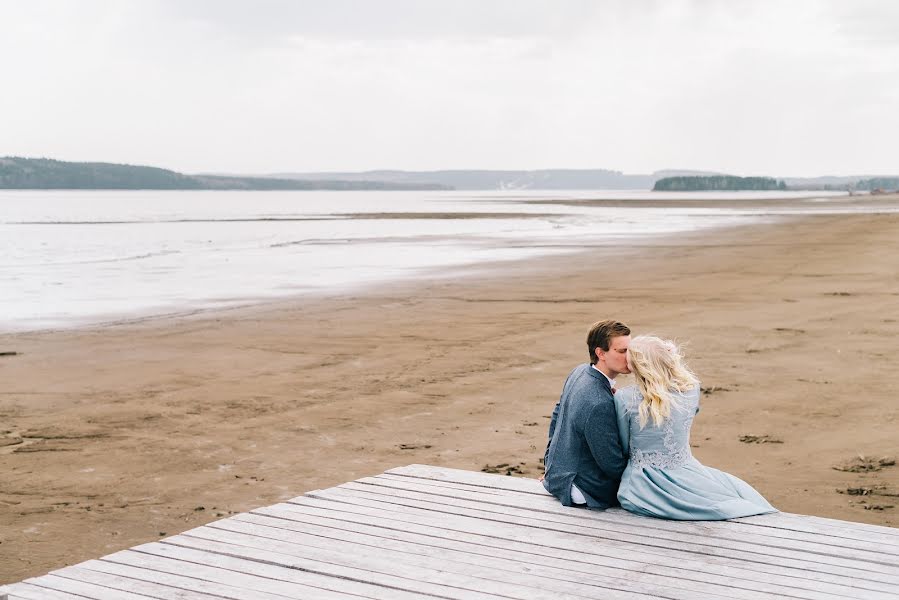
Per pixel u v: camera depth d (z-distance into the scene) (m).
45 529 6.56
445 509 5.22
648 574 4.26
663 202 139.50
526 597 4.02
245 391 11.13
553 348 13.77
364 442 8.80
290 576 4.27
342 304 19.34
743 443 8.46
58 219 79.50
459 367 12.45
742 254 30.69
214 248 39.12
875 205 98.94
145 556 4.53
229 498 7.22
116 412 10.13
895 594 4.00
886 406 9.73
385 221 71.50
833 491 7.07
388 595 4.05
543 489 5.56
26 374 12.33
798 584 4.11
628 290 20.95
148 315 18.05
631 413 5.09
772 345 13.47
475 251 34.69
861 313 16.50
